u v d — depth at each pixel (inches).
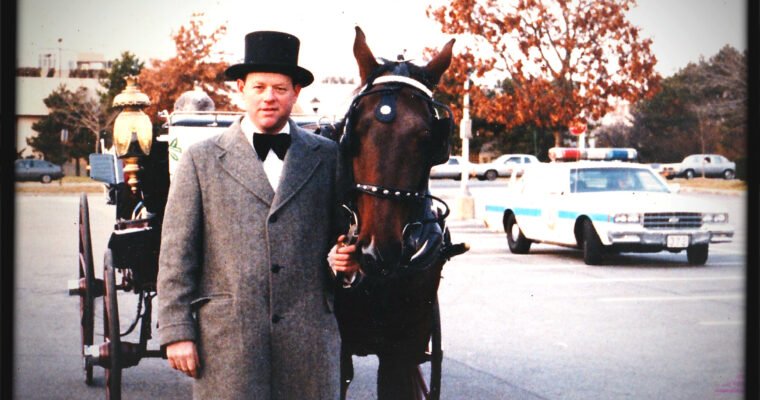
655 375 275.3
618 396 250.7
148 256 227.3
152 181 230.7
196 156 138.3
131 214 268.5
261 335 134.3
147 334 231.0
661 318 375.6
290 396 137.0
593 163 601.6
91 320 247.1
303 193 139.9
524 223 614.2
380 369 178.9
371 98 155.1
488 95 1146.0
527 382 267.6
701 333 343.0
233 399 132.6
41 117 1691.7
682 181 1711.4
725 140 1750.7
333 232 145.8
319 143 146.2
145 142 221.6
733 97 1460.4
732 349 312.3
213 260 136.8
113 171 287.3
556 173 598.2
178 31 1046.4
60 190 1560.0
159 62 1074.7
